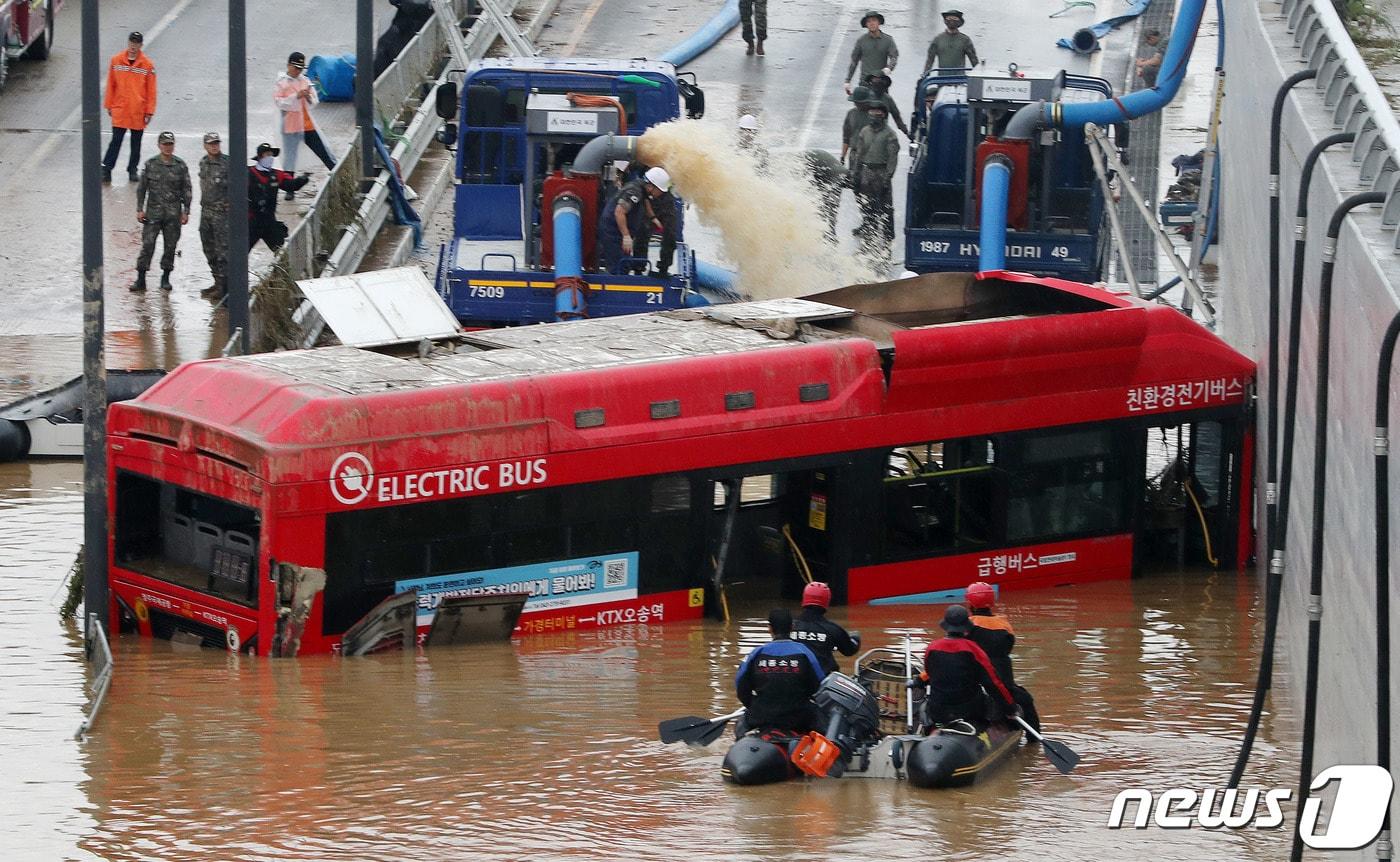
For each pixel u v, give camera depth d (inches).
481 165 1927.9
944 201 2116.1
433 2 2635.3
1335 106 1195.3
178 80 2657.5
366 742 992.2
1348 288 974.4
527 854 832.3
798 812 895.1
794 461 1285.7
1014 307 1487.5
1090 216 2025.1
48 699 1063.6
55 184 2269.9
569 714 1049.5
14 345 1780.3
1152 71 2613.2
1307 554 1102.4
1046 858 839.1
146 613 1205.1
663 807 900.0
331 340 1876.2
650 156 1820.9
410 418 1158.3
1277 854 860.0
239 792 911.0
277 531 1124.5
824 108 2699.3
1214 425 1451.8
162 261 1959.9
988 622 979.3
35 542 1386.6
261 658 1146.0
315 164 2362.2
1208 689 1137.4
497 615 1197.1
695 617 1275.8
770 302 1425.9
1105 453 1402.6
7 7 2522.1
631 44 2974.9
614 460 1224.8
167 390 1210.6
